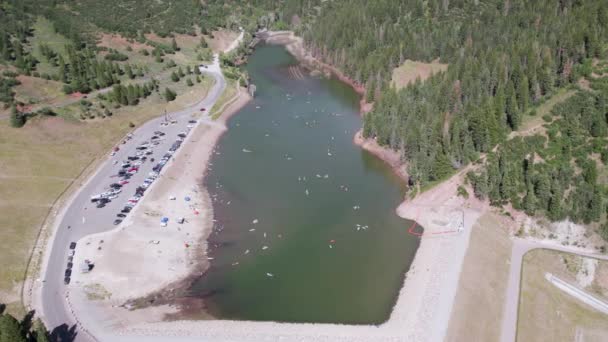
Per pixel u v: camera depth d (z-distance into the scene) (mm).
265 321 129125
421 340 120688
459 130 182875
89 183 183500
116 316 129000
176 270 145625
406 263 148375
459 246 148500
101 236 155250
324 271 146000
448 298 130875
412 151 191750
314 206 175000
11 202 167750
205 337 123312
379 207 174375
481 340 120562
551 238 151875
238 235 161000
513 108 181500
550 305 131125
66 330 123500
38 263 143625
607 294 135250
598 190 151625
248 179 191375
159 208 171000
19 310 128000
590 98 181125
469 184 169500
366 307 133375
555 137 173750
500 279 138000
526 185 162750
